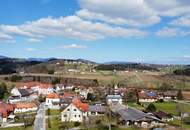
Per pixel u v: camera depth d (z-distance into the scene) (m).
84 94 194.00
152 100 185.25
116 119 107.44
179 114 126.56
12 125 103.62
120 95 184.25
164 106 157.38
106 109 129.12
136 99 182.38
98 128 95.50
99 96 181.38
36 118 117.00
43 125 101.62
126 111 113.88
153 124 103.25
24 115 123.88
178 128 97.44
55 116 122.31
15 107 136.38
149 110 132.00
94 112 124.31
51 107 151.00
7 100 168.12
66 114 112.06
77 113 112.06
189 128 97.94
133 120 102.06
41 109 144.50
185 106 155.00
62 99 158.38
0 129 96.38
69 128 96.00
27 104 141.12
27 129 95.19
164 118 114.06
